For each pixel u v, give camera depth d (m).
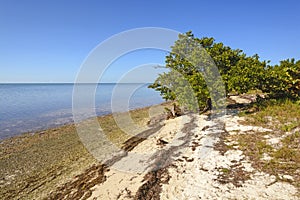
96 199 6.90
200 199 5.90
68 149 12.95
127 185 7.46
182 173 7.55
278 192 5.60
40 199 7.64
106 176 8.59
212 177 6.89
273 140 8.80
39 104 36.81
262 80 13.00
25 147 13.84
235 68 12.63
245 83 11.79
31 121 22.52
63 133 17.00
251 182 6.24
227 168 7.26
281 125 10.19
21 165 10.86
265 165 6.99
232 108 15.48
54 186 8.47
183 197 6.14
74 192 7.73
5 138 16.23
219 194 5.95
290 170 6.52
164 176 7.57
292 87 13.98
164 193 6.52
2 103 38.59
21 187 8.62
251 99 18.61
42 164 10.85
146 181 7.44
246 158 7.72
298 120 10.36
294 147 7.93
